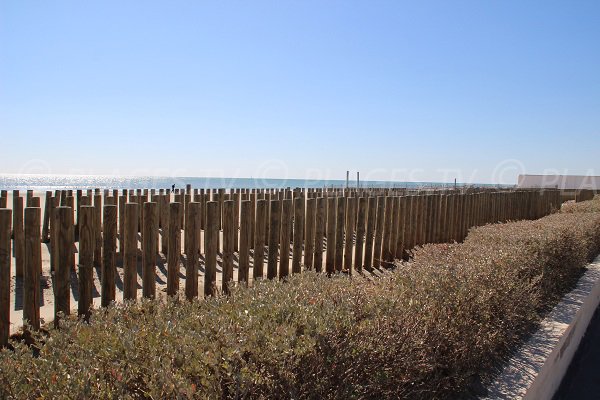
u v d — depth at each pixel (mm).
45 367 2111
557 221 9797
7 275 3764
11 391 1973
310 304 3225
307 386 2479
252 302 3129
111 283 4297
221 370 2270
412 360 3180
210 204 4836
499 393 3689
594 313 7734
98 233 6340
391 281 4395
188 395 2021
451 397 3574
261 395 2234
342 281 4051
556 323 5441
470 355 3809
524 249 6238
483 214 12820
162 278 6195
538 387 4105
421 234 9141
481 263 5254
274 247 5766
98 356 2285
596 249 10195
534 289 5688
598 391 5277
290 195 10602
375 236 7723
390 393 2979
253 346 2465
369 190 14602
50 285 5637
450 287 4254
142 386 2170
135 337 2451
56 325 3904
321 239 6555
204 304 3271
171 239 4754
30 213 3809
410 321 3391
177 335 2561
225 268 5137
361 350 2820
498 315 4582
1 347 3703
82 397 1928
